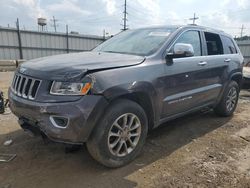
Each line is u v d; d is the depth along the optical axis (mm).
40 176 3117
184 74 4023
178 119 5410
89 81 2869
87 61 3215
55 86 2865
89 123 2865
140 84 3289
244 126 5156
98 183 2998
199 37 4645
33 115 2949
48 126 2850
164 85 3689
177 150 3912
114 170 3277
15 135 4301
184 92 4105
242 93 9273
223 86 5184
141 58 3541
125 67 3252
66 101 2803
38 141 4062
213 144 4188
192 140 4324
